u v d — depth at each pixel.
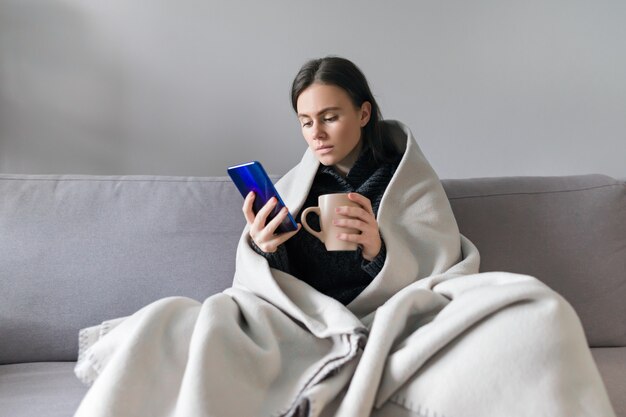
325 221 1.13
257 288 1.17
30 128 1.91
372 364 0.87
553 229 1.53
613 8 2.07
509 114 2.07
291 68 2.00
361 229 1.13
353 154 1.40
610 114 2.08
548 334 0.82
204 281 1.46
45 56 1.91
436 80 2.05
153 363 0.94
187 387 0.87
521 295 0.85
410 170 1.34
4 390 1.16
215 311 0.99
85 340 1.10
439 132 2.06
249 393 0.93
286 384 0.97
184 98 1.97
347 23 2.02
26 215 1.46
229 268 1.47
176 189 1.53
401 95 2.04
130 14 1.94
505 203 1.55
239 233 1.50
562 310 0.84
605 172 2.08
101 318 1.42
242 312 1.08
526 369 0.81
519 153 2.07
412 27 2.04
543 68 2.07
